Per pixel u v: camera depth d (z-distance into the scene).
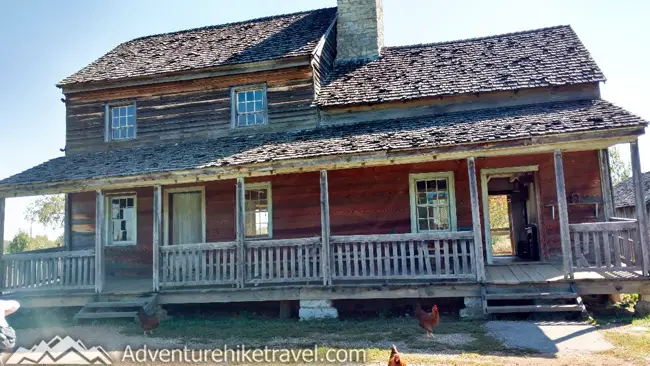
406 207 12.30
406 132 10.55
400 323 9.30
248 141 12.42
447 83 12.62
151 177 10.84
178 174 10.71
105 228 13.86
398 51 15.26
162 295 10.75
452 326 8.73
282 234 12.84
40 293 11.23
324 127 12.84
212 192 13.48
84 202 14.19
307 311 10.08
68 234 14.09
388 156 9.65
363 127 11.89
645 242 8.98
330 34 15.20
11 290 11.27
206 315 11.06
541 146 9.12
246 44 14.76
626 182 23.44
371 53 15.07
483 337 7.86
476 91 12.02
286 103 13.33
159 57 15.23
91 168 12.04
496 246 23.28
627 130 8.68
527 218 13.90
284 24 15.95
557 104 11.18
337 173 12.73
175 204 13.74
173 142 13.99
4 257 11.39
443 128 10.35
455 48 14.74
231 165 10.34
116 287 11.67
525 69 12.59
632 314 9.20
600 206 11.67
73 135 14.71
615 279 9.06
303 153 10.18
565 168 11.91
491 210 27.02
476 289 9.43
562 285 9.27
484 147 9.23
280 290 10.23
